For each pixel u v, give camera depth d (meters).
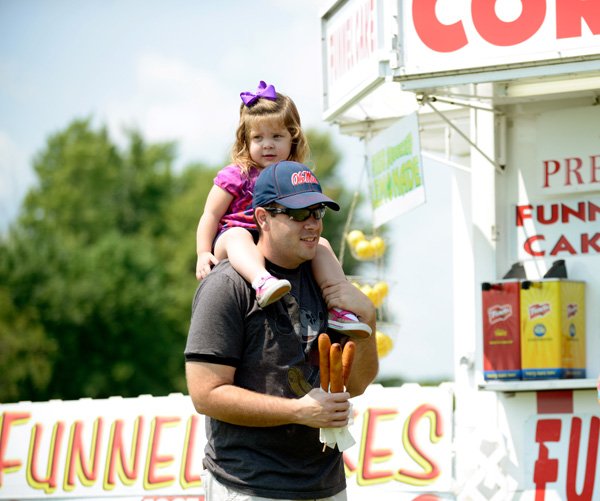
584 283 9.05
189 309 56.12
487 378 8.91
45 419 9.28
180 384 54.47
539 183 9.30
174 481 8.89
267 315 5.91
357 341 6.16
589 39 7.47
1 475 9.28
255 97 7.09
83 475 9.11
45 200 66.50
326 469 5.98
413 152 8.74
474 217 9.58
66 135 70.38
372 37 8.30
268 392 5.87
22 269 53.38
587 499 8.70
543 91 8.93
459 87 8.89
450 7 7.79
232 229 6.39
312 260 6.30
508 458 8.92
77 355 53.06
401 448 8.54
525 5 7.62
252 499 5.83
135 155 69.56
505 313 8.88
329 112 9.64
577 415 8.82
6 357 52.09
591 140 9.10
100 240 60.09
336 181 60.66
